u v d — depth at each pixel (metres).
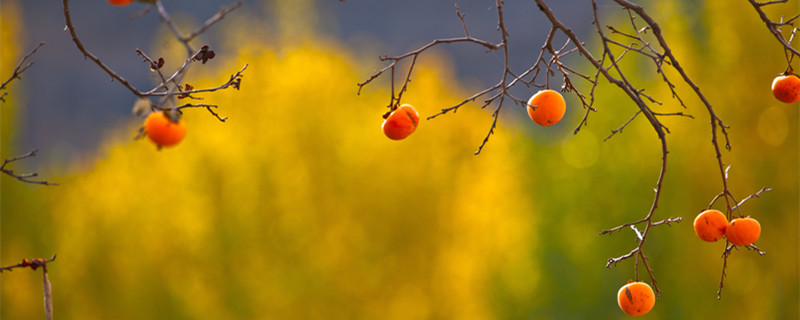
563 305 19.05
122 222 19.88
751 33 14.66
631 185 17.69
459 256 19.45
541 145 20.88
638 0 17.23
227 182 18.61
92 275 19.97
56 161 26.08
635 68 17.75
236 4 1.98
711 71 15.32
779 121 14.72
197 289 18.78
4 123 17.33
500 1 2.34
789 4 14.37
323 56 19.31
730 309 16.30
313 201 18.62
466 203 19.47
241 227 18.42
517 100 2.42
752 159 15.10
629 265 17.97
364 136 18.95
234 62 19.61
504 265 19.75
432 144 19.42
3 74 16.48
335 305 18.70
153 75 2.14
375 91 20.31
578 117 19.00
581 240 18.78
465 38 2.38
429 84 19.86
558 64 2.47
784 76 2.71
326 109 18.83
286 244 18.48
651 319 17.33
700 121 15.70
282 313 18.52
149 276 19.36
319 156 18.72
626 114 17.89
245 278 18.47
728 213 2.61
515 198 20.06
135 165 20.28
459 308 19.45
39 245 20.16
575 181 18.69
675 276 17.14
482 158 19.91
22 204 19.73
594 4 2.39
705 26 15.23
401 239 19.05
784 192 14.79
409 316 19.30
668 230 17.14
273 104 18.70
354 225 18.75
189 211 18.91
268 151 18.61
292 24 20.44
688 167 16.05
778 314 15.30
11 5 16.31
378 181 18.86
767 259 15.23
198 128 18.80
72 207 20.56
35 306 20.28
